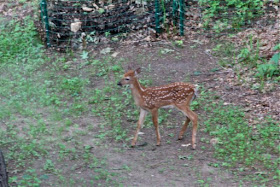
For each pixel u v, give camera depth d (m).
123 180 9.51
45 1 15.77
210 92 13.08
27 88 13.60
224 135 11.21
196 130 10.73
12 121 12.02
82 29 16.50
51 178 9.55
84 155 10.48
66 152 10.60
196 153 10.58
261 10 17.27
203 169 9.92
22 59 15.38
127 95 13.27
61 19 16.44
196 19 17.17
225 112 12.11
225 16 17.20
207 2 17.78
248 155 10.38
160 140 11.20
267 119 11.70
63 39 16.33
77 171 9.86
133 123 12.04
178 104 10.69
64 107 12.81
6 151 10.59
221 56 14.98
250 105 12.38
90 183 9.38
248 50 14.70
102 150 10.78
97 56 15.52
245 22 16.78
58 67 14.91
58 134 11.42
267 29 16.19
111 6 16.88
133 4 17.08
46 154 10.53
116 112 12.49
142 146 10.99
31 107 12.77
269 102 12.41
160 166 10.08
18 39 16.19
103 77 14.30
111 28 16.66
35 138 11.23
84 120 12.16
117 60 15.18
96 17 16.59
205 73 14.09
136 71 10.64
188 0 17.95
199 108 12.45
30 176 9.53
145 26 16.70
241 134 11.08
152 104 10.66
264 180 9.39
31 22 16.95
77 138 11.28
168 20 16.95
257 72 13.89
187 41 16.05
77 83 13.90
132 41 16.22
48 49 16.06
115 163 10.23
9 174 9.63
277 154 10.40
